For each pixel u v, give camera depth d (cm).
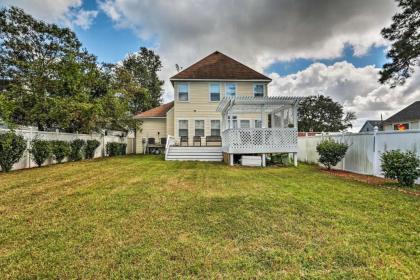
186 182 680
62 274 231
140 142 2067
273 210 417
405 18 1370
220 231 329
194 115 1797
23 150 920
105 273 233
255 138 1162
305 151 1358
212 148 1475
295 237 309
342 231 327
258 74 1831
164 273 233
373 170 800
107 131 1886
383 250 274
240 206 442
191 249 279
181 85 1805
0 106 891
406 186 613
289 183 670
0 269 239
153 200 486
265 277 227
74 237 312
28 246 287
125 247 284
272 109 1429
